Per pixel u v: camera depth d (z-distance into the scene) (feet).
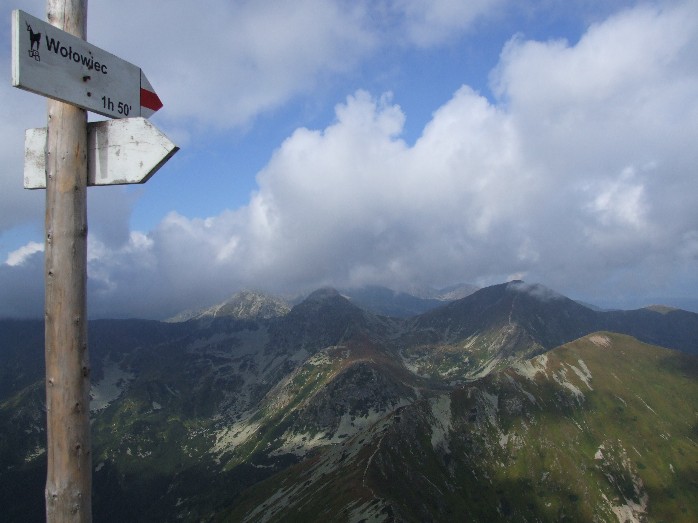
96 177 3.85
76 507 3.52
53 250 3.69
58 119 3.77
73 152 3.78
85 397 3.67
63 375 3.59
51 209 3.73
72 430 3.57
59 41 3.66
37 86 3.49
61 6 3.79
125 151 3.83
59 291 3.65
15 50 3.37
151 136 3.80
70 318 3.65
